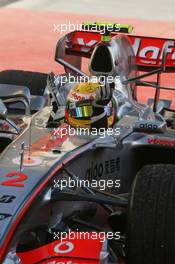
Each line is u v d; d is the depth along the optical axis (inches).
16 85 785.6
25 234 522.6
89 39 829.2
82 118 598.9
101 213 623.5
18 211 493.7
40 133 600.1
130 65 744.3
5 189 510.9
